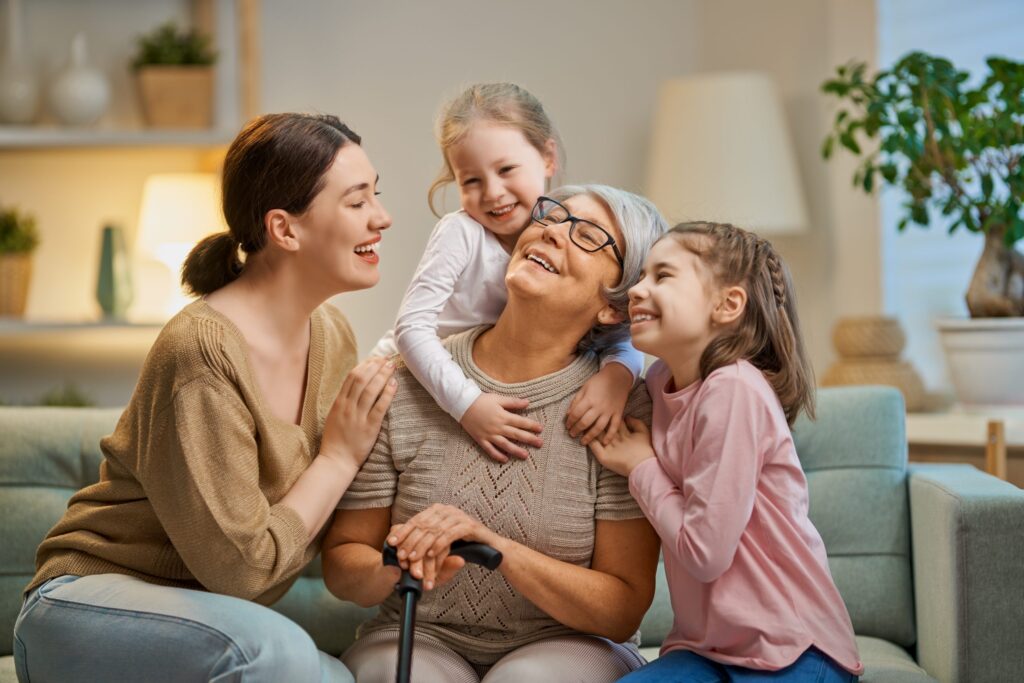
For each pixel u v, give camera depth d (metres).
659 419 2.12
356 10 4.49
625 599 2.08
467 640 2.15
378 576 2.08
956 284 3.83
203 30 4.42
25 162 4.37
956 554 2.13
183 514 1.96
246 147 2.08
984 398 3.29
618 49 4.62
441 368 2.16
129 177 4.43
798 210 4.03
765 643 1.93
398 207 4.51
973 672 2.12
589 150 4.61
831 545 2.54
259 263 2.14
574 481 2.12
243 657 1.84
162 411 1.99
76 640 1.94
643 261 2.13
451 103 2.45
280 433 2.08
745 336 2.04
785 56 4.32
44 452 2.52
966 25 3.82
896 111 3.34
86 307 4.41
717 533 1.92
